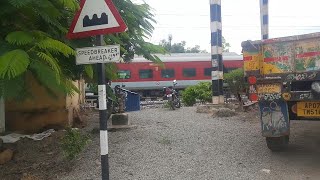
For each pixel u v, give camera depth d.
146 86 30.36
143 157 6.57
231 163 6.15
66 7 4.11
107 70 6.58
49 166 6.08
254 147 7.28
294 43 6.03
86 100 18.84
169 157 6.55
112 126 9.79
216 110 13.02
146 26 8.09
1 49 3.29
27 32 3.57
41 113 9.18
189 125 10.34
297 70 6.03
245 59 6.48
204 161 6.27
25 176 5.59
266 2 15.95
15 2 3.56
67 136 6.76
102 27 4.32
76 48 4.49
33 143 7.51
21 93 3.26
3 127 8.46
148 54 8.53
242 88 13.50
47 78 3.23
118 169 5.87
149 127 10.13
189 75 31.17
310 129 9.04
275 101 6.23
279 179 5.30
